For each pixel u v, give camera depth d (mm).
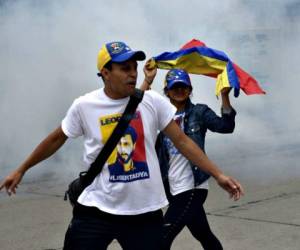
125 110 5566
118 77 5500
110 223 5566
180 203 7219
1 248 9273
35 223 10680
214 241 7426
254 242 9188
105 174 5578
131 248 5598
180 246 9109
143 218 5594
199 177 7195
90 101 5625
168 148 7277
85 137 5719
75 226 5637
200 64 8016
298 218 10438
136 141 5562
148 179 5582
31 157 5836
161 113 5699
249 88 7617
